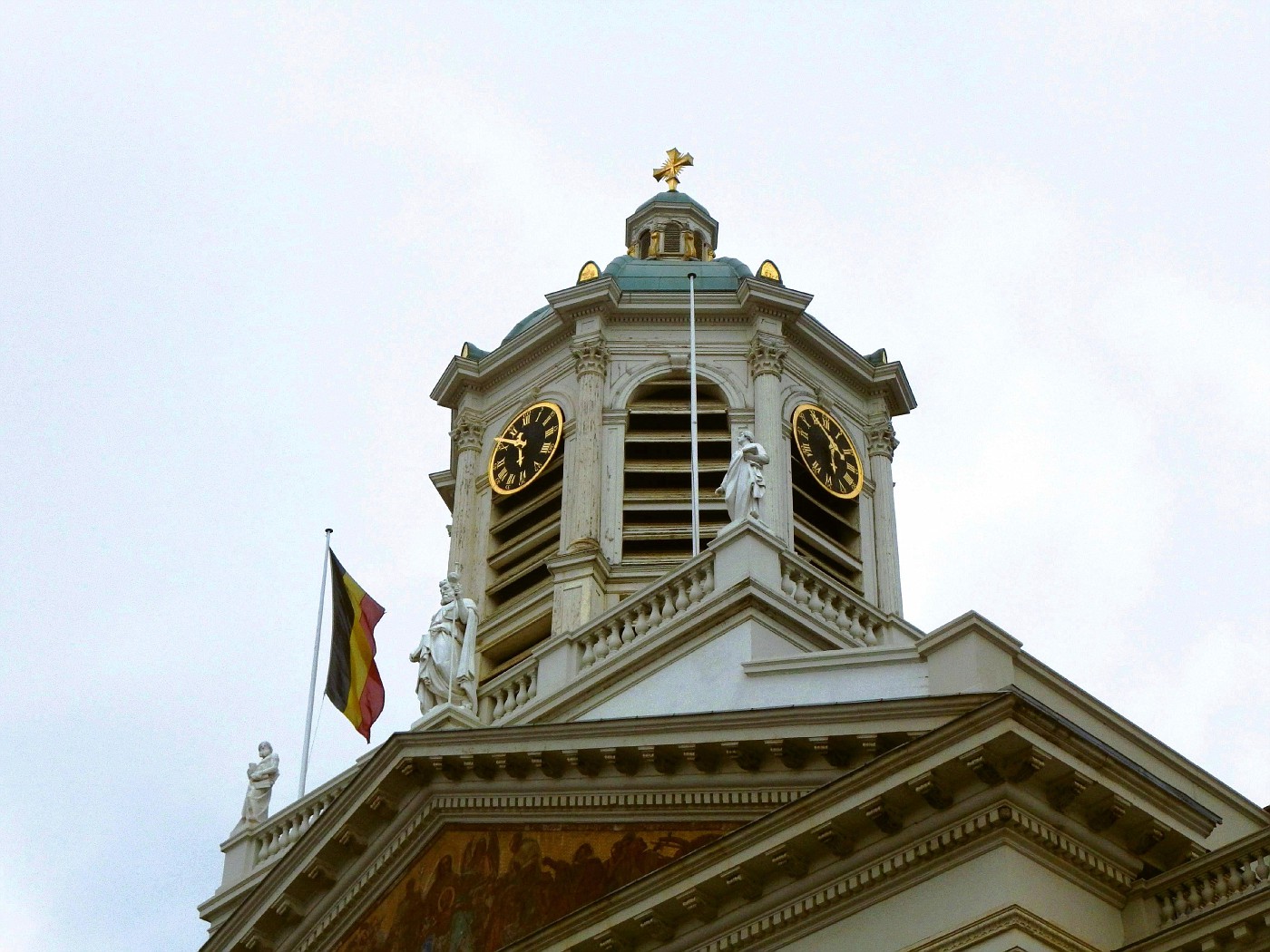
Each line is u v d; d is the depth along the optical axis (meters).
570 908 31.78
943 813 27.47
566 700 37.19
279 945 37.53
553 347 52.66
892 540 51.19
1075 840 27.45
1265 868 26.77
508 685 39.88
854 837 28.22
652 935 30.05
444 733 34.31
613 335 51.78
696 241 58.09
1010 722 26.67
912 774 27.39
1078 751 27.20
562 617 46.31
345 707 43.75
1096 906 27.47
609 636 38.06
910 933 27.19
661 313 51.75
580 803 32.75
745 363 51.16
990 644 30.20
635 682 36.06
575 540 47.91
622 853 31.70
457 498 52.03
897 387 53.56
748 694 33.25
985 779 27.02
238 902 41.97
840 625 36.31
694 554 41.75
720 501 48.62
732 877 29.02
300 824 42.66
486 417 53.34
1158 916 27.55
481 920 33.06
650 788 31.94
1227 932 26.31
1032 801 27.11
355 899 36.00
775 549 36.28
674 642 35.56
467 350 54.94
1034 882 26.80
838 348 52.69
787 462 49.44
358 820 35.78
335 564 45.31
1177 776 32.41
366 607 44.53
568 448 50.22
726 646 34.59
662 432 50.31
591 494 48.78
